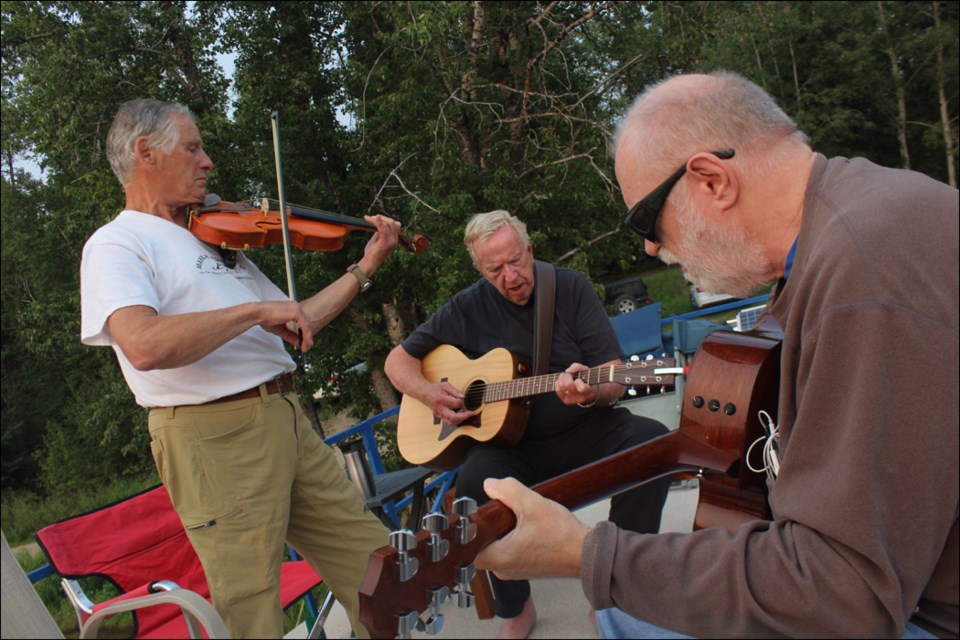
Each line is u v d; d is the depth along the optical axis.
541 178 10.20
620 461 1.29
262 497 1.83
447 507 2.53
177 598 1.04
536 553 1.00
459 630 1.70
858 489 0.81
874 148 19.25
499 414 2.33
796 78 17.70
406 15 9.33
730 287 1.11
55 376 17.89
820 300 0.87
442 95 10.16
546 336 2.38
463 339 2.64
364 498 2.66
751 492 1.24
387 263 9.98
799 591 0.84
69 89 10.15
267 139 10.20
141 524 2.21
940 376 0.80
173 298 1.86
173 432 1.79
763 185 1.01
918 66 17.64
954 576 0.87
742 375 1.20
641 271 20.28
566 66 10.34
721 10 11.09
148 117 1.92
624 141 1.11
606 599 0.96
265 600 1.82
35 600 0.95
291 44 10.95
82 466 16.62
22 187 13.87
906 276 0.82
